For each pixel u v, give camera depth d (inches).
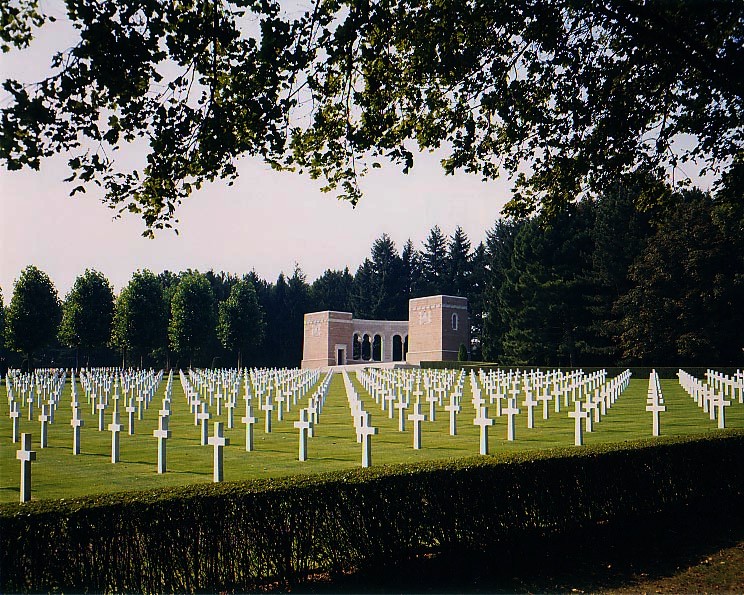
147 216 360.5
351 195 422.6
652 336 1934.1
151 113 329.7
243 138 358.9
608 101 458.3
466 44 402.0
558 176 478.3
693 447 398.9
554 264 2316.7
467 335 3361.2
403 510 287.3
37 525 218.2
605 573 295.1
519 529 317.7
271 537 257.4
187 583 239.9
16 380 1408.7
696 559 315.3
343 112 414.3
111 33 305.7
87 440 657.0
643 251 2033.7
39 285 2353.6
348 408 1001.5
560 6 390.3
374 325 3671.3
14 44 307.6
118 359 3681.1
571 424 782.5
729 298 1838.1
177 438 667.4
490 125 474.6
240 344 3179.1
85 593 222.8
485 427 534.6
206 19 332.5
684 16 414.0
